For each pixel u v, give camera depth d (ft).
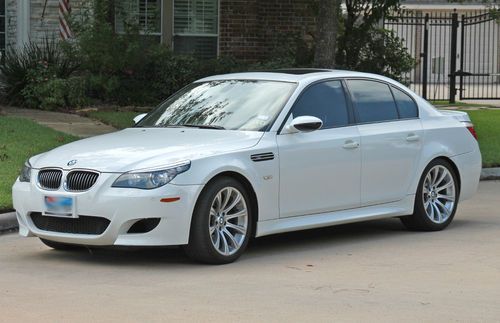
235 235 26.03
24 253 27.81
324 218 28.32
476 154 33.42
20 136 47.29
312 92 28.81
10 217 31.68
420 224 31.40
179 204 24.29
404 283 23.45
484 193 41.88
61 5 63.82
